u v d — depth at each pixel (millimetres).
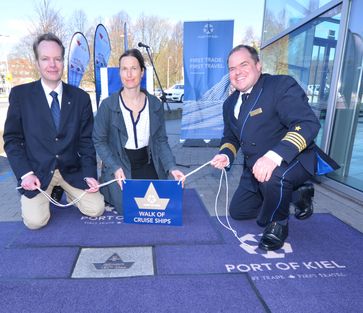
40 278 1832
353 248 2162
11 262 1990
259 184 2291
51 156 2355
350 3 3199
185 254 2088
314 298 1664
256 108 2109
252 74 2078
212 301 1642
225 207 2965
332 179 3477
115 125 2529
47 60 2201
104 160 2557
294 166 2021
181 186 2404
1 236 2338
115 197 2658
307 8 4035
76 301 1640
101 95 4438
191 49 5609
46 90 2328
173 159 2703
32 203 2373
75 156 2521
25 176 2279
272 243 2129
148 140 2686
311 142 2010
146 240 2270
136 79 2465
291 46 4520
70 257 2043
